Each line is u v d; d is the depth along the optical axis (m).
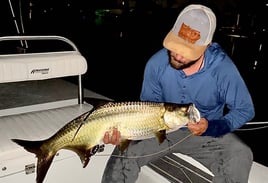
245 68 5.15
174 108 1.18
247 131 3.03
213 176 1.56
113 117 1.21
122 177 1.58
